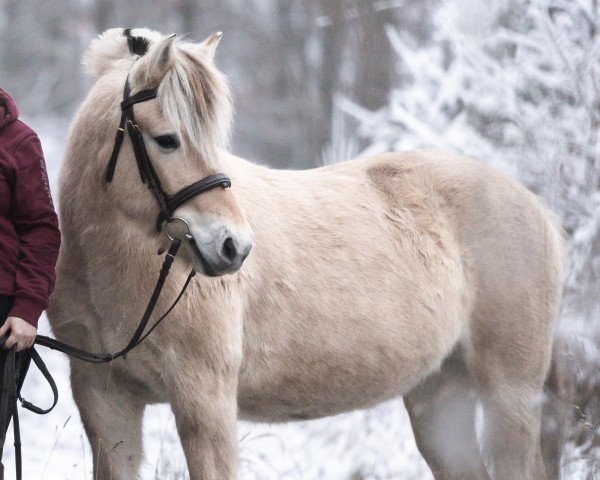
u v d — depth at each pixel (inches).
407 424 506.9
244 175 356.8
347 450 482.9
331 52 1390.3
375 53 1099.3
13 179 292.7
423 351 384.8
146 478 432.8
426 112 615.8
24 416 585.0
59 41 2273.6
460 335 401.1
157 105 303.3
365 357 367.6
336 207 375.9
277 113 1765.5
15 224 296.8
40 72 2301.9
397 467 464.8
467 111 578.2
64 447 519.2
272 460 473.1
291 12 1941.4
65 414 593.6
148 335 317.1
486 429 400.5
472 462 412.5
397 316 374.6
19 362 300.5
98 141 315.0
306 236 361.1
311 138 1350.9
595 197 490.9
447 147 565.3
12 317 288.8
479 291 396.5
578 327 430.3
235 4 2071.9
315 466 471.8
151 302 310.0
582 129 510.6
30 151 295.0
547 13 541.0
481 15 583.2
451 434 414.9
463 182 404.2
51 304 330.6
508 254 397.1
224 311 324.8
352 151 664.4
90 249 319.9
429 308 384.2
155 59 300.2
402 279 378.6
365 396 377.7
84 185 319.6
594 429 406.3
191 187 299.6
